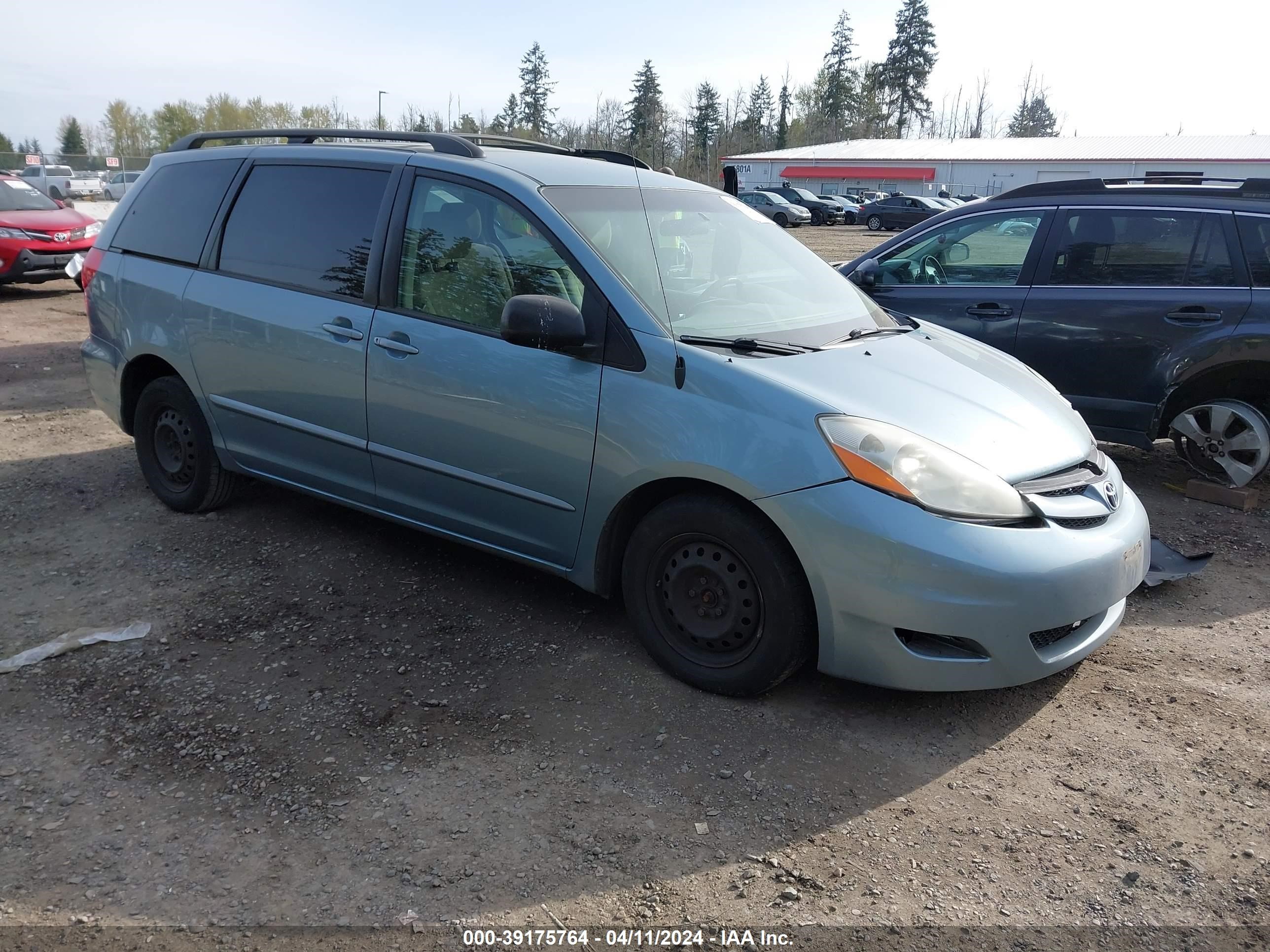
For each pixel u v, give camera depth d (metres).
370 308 3.94
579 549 3.52
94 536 4.66
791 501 2.97
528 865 2.49
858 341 3.73
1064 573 2.96
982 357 4.02
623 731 3.09
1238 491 5.48
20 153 41.22
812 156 60.31
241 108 73.44
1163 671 3.58
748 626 3.18
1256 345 5.19
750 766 2.93
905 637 2.97
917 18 86.94
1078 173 52.28
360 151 4.18
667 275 3.59
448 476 3.78
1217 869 2.52
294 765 2.89
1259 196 5.31
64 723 3.10
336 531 4.75
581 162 4.11
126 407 5.05
